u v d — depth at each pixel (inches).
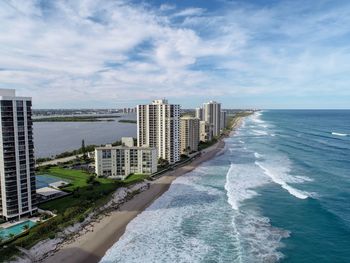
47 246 2263.8
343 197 3425.2
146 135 5487.2
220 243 2400.3
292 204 3221.0
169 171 4825.3
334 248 2310.5
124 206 3245.6
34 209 2822.3
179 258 2183.8
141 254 2240.4
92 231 2603.3
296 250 2283.5
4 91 2706.7
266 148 7003.0
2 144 2576.3
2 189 2628.0
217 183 4104.3
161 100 5565.9
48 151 7426.2
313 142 7623.0
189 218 2901.1
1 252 2062.0
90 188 3604.8
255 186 3882.9
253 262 2123.5
